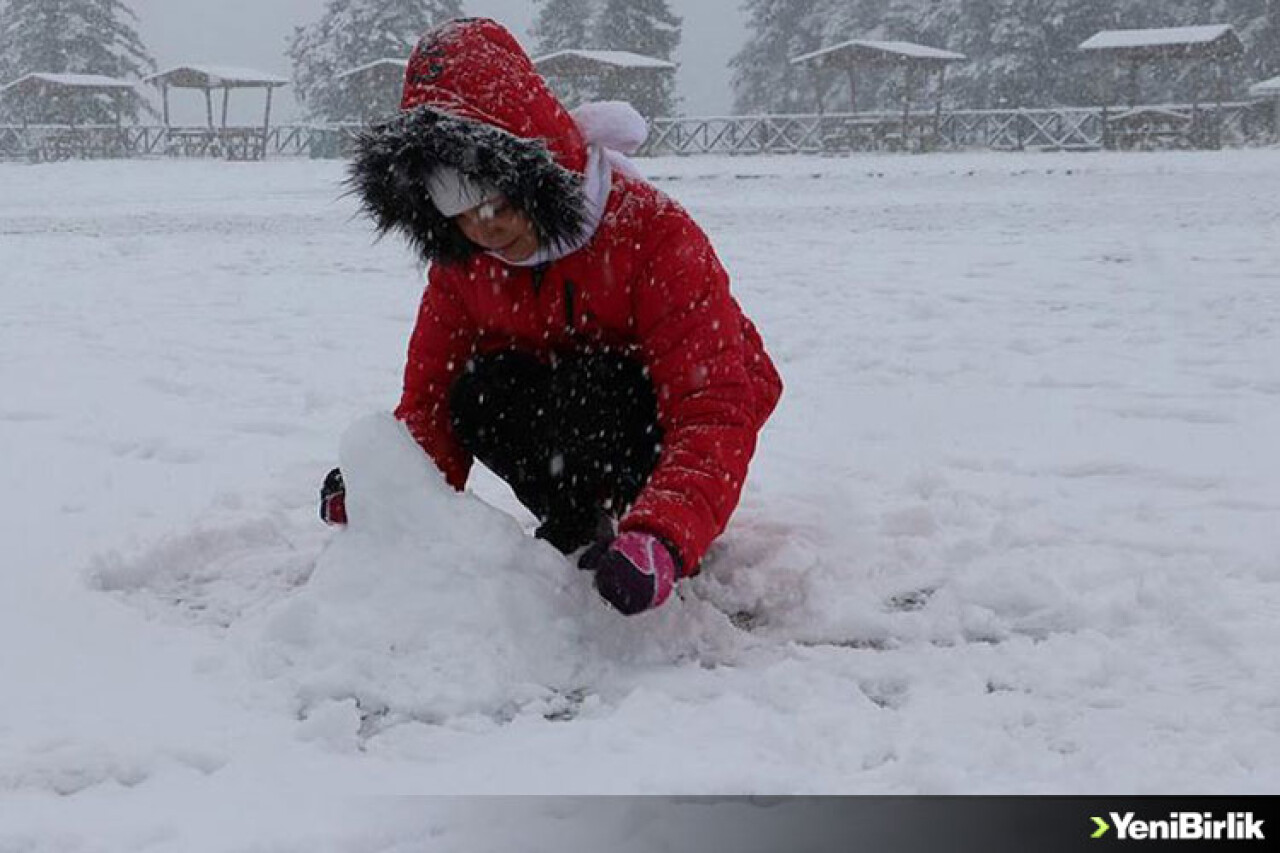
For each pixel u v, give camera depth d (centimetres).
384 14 5072
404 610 230
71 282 876
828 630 253
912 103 4981
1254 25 4603
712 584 268
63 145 3803
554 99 239
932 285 797
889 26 5156
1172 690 223
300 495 350
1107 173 2067
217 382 520
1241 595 271
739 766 193
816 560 278
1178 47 3262
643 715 212
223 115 3772
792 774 190
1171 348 571
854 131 3528
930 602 262
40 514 337
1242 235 1055
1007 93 4631
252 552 302
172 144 3753
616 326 254
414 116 226
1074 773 193
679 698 221
